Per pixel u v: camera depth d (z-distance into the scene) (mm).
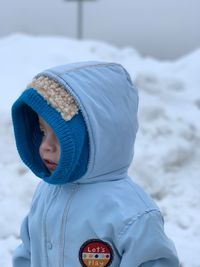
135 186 2283
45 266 2371
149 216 2176
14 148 5918
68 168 2145
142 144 5902
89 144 2166
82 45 9789
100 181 2262
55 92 2158
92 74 2215
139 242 2141
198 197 5160
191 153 5785
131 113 2270
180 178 5449
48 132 2240
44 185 2465
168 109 7195
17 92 7328
